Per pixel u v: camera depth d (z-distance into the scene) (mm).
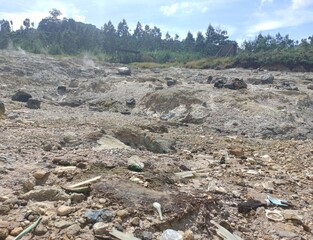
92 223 5418
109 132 12789
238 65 60844
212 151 13141
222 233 5816
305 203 7910
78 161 7859
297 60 56219
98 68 49594
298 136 19266
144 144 12906
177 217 5824
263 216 6832
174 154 11703
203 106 23281
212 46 95312
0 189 6305
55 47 78500
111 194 6199
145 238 5246
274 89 28391
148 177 7395
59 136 10953
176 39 105375
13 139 10086
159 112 24422
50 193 6160
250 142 16500
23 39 85250
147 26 105250
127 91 29641
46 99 28438
